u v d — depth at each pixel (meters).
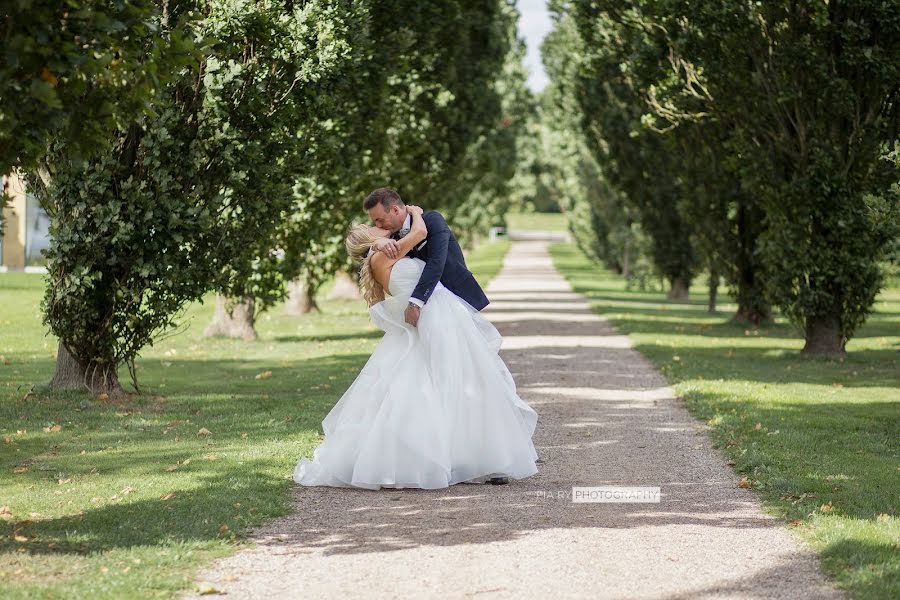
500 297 34.59
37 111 5.20
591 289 40.19
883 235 16.98
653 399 12.34
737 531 6.19
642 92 21.00
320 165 17.30
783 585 5.12
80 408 11.15
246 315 20.48
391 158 23.98
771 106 17.00
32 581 4.98
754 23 16.47
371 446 7.21
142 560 5.40
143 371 15.27
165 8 10.95
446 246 7.45
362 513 6.59
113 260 11.46
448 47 23.39
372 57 17.02
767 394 12.69
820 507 6.75
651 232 35.28
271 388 13.20
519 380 13.99
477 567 5.41
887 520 6.35
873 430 10.23
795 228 17.61
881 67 15.61
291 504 6.83
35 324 23.06
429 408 7.24
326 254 20.77
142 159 11.38
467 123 27.12
